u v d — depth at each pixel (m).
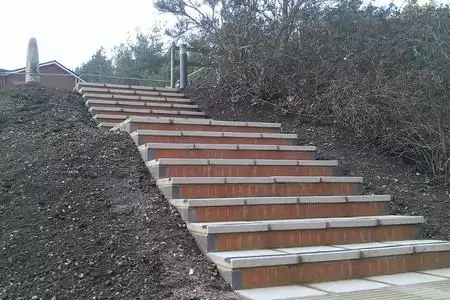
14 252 4.75
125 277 4.36
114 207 5.46
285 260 4.68
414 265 5.44
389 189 7.27
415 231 6.16
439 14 9.20
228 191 6.05
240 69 10.60
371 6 9.99
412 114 8.01
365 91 8.48
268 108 10.38
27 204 5.51
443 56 8.25
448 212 6.73
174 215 5.52
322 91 9.45
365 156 8.31
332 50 9.53
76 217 5.23
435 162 7.77
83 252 4.67
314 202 6.07
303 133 9.04
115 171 6.23
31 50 10.59
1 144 7.17
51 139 7.15
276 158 7.52
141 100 10.51
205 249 4.93
